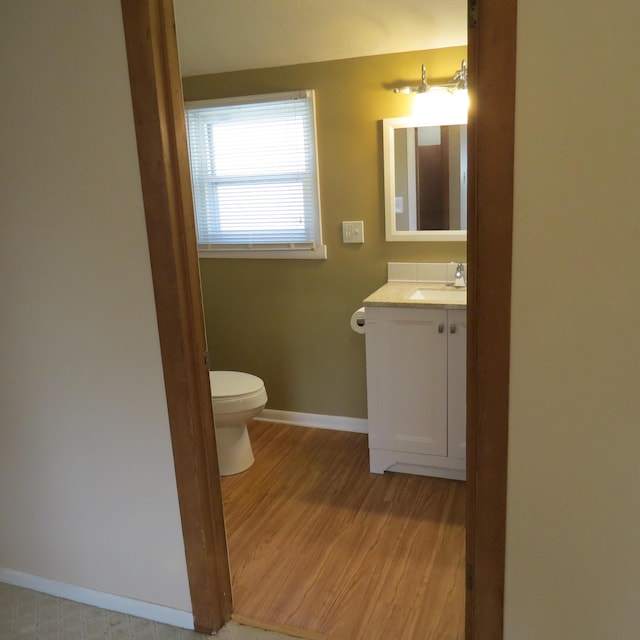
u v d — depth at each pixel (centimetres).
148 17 155
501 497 151
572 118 126
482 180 134
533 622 157
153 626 203
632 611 146
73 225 179
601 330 133
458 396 267
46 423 202
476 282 141
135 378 185
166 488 191
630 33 119
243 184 329
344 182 309
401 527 246
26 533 219
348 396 337
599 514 143
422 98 285
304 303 332
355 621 196
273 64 305
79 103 168
